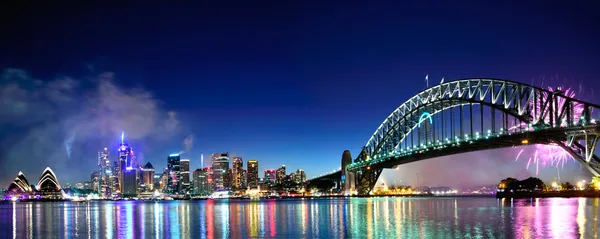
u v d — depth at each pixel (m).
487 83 159.38
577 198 189.25
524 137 134.62
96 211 195.12
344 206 181.00
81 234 88.31
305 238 73.06
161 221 116.44
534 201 174.12
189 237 78.25
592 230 72.81
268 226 93.81
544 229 75.00
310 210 153.38
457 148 171.75
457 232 74.44
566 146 124.62
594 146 118.25
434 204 188.00
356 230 81.88
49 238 82.56
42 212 190.75
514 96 147.50
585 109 120.88
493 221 90.88
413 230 79.06
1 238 83.56
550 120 130.50
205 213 151.50
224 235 79.88
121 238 80.19
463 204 178.75
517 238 66.00
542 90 136.12
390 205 183.62
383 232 77.69
